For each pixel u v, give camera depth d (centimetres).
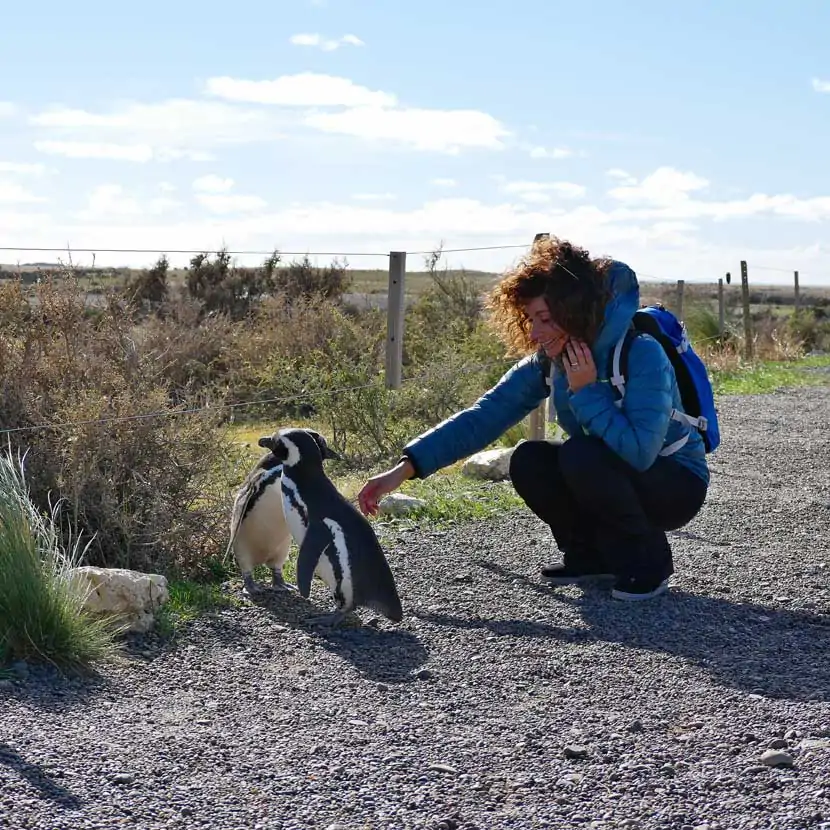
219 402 696
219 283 1783
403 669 436
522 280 500
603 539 538
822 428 1222
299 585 461
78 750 343
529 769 342
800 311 3512
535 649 462
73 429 578
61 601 434
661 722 382
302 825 302
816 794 323
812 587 559
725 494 812
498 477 848
